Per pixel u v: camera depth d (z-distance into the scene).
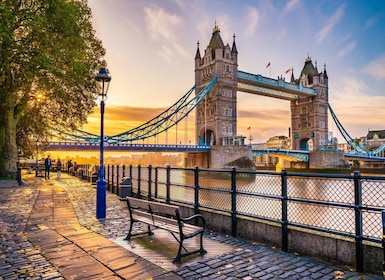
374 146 149.25
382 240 4.28
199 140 102.00
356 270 4.82
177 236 6.78
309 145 130.88
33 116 26.22
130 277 4.47
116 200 12.63
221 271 4.75
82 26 22.20
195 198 8.09
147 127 80.88
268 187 10.06
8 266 4.85
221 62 98.00
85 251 5.65
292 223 5.78
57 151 65.31
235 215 6.94
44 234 6.86
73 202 11.77
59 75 19.89
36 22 17.91
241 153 83.12
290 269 4.88
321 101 127.75
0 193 14.68
